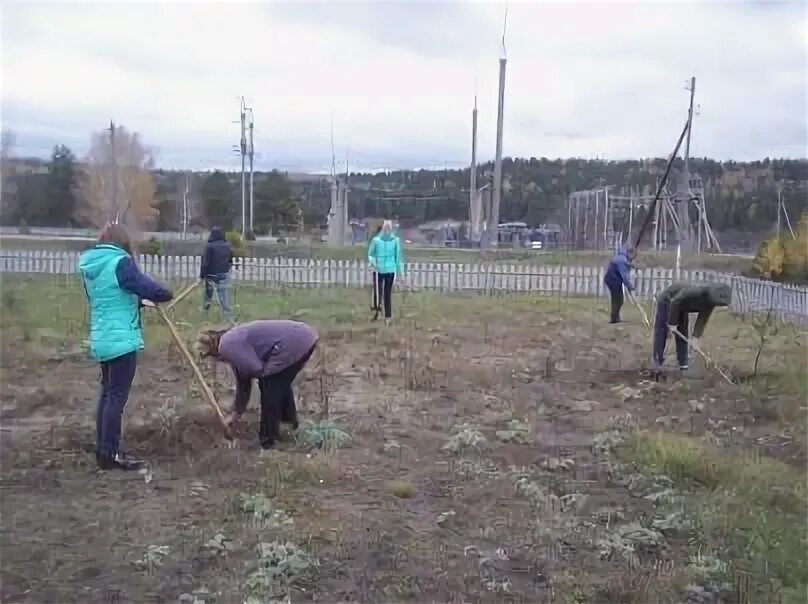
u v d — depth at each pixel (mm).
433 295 23984
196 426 7734
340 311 18406
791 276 24422
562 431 8328
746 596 4773
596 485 6684
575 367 11781
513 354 12953
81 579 4797
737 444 7934
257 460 6945
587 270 25500
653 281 24266
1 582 4730
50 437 7562
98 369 11039
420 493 6363
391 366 11492
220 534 5348
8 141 47562
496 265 27844
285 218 55062
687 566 5141
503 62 30234
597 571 5090
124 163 48062
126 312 6613
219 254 16078
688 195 32531
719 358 12406
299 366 7359
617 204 44469
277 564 4934
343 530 5516
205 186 53750
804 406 9297
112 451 6703
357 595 4648
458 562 5117
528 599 4676
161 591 4656
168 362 11219
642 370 11492
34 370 10844
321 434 7574
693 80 28266
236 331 7215
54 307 17797
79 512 5809
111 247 6527
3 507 5891
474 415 8875
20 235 45875
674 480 6828
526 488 6383
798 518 6035
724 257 34344
